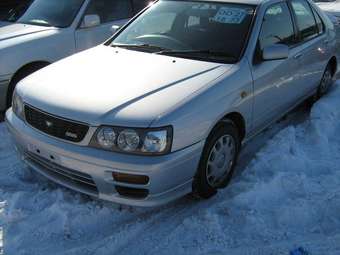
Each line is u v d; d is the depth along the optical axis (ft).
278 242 10.06
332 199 11.28
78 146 10.14
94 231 10.53
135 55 13.05
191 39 13.41
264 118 13.94
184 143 10.18
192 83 11.18
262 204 11.38
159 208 11.44
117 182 9.92
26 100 11.34
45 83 11.63
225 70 11.99
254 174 12.73
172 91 10.75
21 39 17.60
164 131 9.78
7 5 28.68
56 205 11.09
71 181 10.87
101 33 20.06
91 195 10.57
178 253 9.77
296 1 16.24
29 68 17.69
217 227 10.50
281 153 13.62
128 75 11.55
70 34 18.84
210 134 11.15
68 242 10.12
